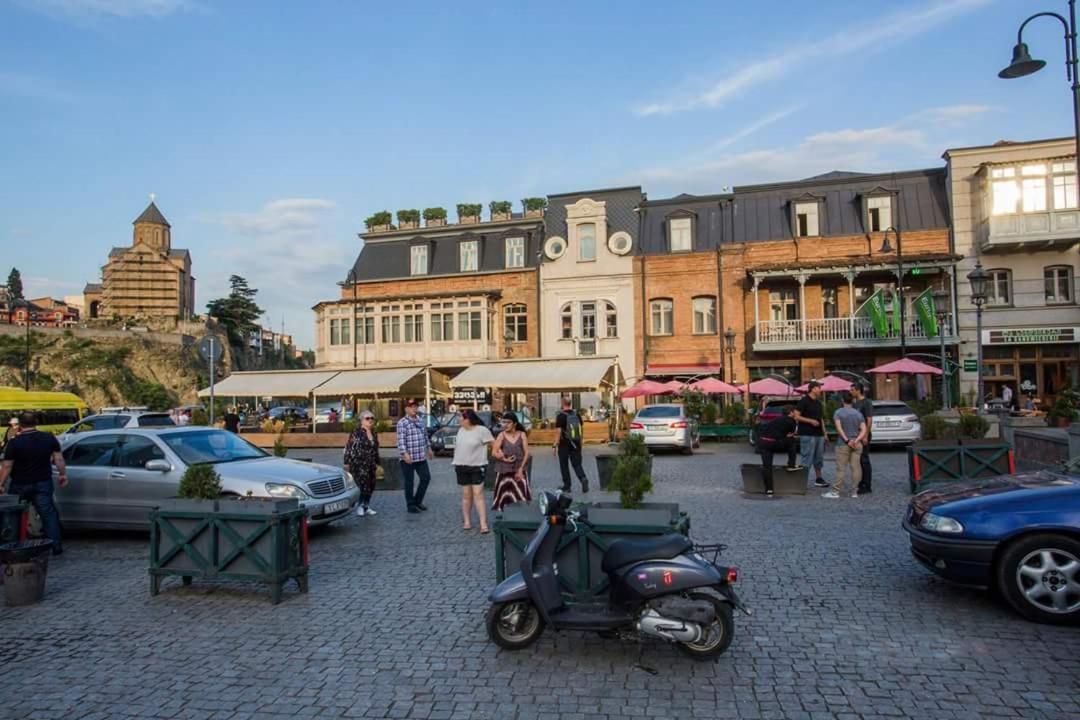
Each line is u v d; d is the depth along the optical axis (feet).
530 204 142.82
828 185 116.06
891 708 14.19
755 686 15.37
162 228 419.54
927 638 17.97
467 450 33.78
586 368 92.32
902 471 52.85
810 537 29.91
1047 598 18.84
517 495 33.55
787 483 41.81
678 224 121.90
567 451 45.85
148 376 312.09
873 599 21.25
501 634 17.89
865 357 109.60
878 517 34.14
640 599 16.39
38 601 23.16
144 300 398.01
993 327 102.73
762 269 110.93
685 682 15.65
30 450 30.30
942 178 109.91
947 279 105.19
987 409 85.25
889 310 106.83
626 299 123.13
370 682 16.06
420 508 40.09
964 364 103.91
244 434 99.71
